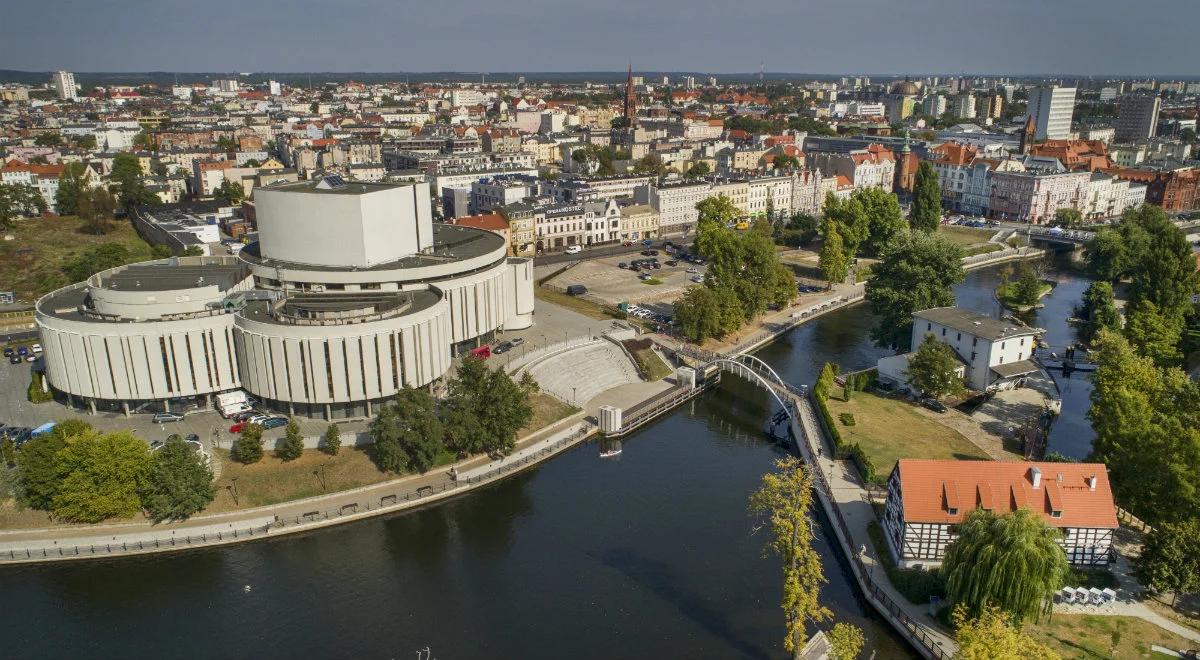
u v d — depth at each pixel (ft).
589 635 340.39
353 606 359.05
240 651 331.16
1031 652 260.01
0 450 431.02
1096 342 556.10
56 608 356.18
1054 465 362.94
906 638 326.65
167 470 400.88
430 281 574.97
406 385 458.50
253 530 400.67
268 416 495.00
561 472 476.95
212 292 519.19
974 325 578.66
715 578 378.12
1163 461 368.07
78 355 488.02
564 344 629.10
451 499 442.09
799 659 306.76
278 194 562.25
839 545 395.14
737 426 545.03
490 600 363.15
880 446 478.59
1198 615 327.88
